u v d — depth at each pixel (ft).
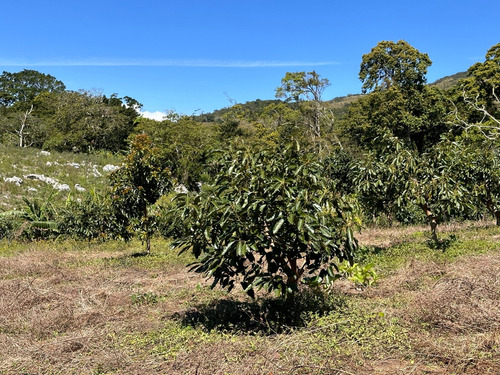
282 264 16.89
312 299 18.60
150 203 38.37
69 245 47.34
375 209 34.12
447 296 16.52
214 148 18.84
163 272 29.37
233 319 18.54
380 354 13.07
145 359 13.84
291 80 125.90
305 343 13.92
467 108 100.27
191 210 16.22
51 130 139.13
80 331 17.02
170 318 18.90
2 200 61.93
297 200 15.43
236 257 16.20
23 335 16.83
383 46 106.83
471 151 38.29
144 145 37.32
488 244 29.66
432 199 31.50
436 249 30.04
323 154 90.94
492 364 11.54
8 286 23.77
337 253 17.47
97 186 77.10
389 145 32.50
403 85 106.63
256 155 17.63
